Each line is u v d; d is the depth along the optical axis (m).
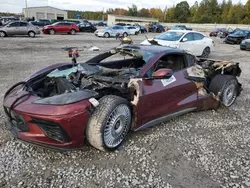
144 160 2.88
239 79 7.23
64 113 2.56
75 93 2.81
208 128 3.83
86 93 2.82
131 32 29.34
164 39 10.77
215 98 4.51
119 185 2.45
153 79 3.43
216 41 23.73
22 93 3.00
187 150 3.14
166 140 3.38
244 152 3.16
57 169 2.65
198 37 11.50
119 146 3.12
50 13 58.16
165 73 3.26
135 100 3.15
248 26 57.41
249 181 2.57
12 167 2.65
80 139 2.76
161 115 3.65
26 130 2.79
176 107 3.85
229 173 2.70
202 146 3.26
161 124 3.88
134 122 3.24
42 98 2.83
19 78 6.42
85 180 2.50
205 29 58.75
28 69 7.66
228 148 3.25
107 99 2.89
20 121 2.81
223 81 4.55
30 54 11.01
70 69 3.84
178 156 3.00
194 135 3.57
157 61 3.64
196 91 4.18
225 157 3.02
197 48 11.22
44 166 2.69
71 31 25.44
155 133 3.56
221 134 3.65
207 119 4.19
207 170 2.74
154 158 2.93
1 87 5.50
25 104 2.75
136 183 2.48
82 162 2.79
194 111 4.45
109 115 2.80
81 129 2.71
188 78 3.99
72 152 2.97
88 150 3.03
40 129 2.68
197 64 4.41
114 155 2.95
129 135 3.44
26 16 55.91
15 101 2.81
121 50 4.21
